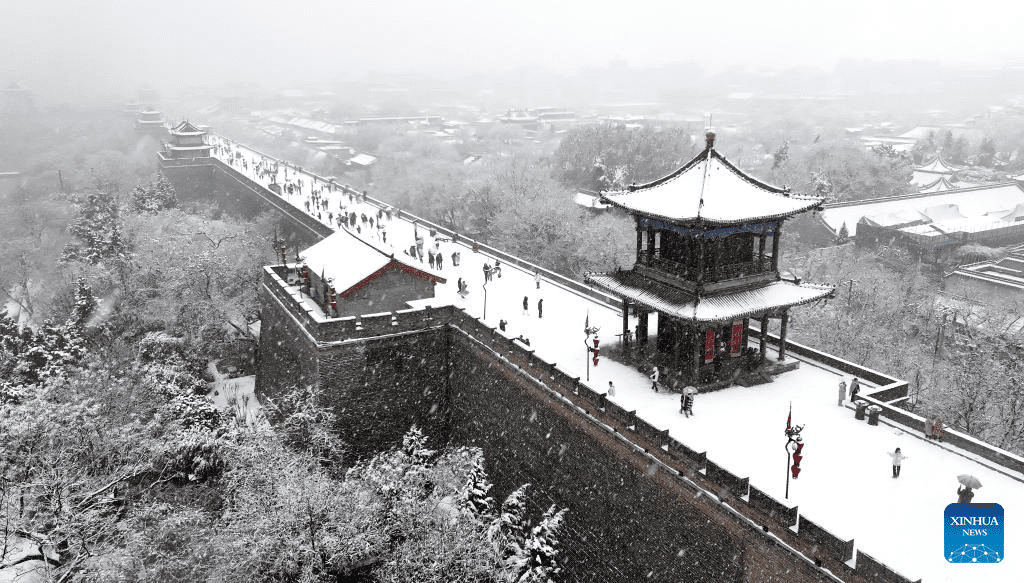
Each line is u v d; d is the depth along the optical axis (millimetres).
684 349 45688
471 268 74875
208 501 48156
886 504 31891
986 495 32469
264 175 144000
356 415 54219
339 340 52688
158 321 77938
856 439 38125
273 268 70000
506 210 118125
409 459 46500
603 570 41000
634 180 150000
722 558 32469
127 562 38000
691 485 33812
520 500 48000
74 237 121875
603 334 54156
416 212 146750
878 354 76812
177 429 50031
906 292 94250
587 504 41938
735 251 45938
